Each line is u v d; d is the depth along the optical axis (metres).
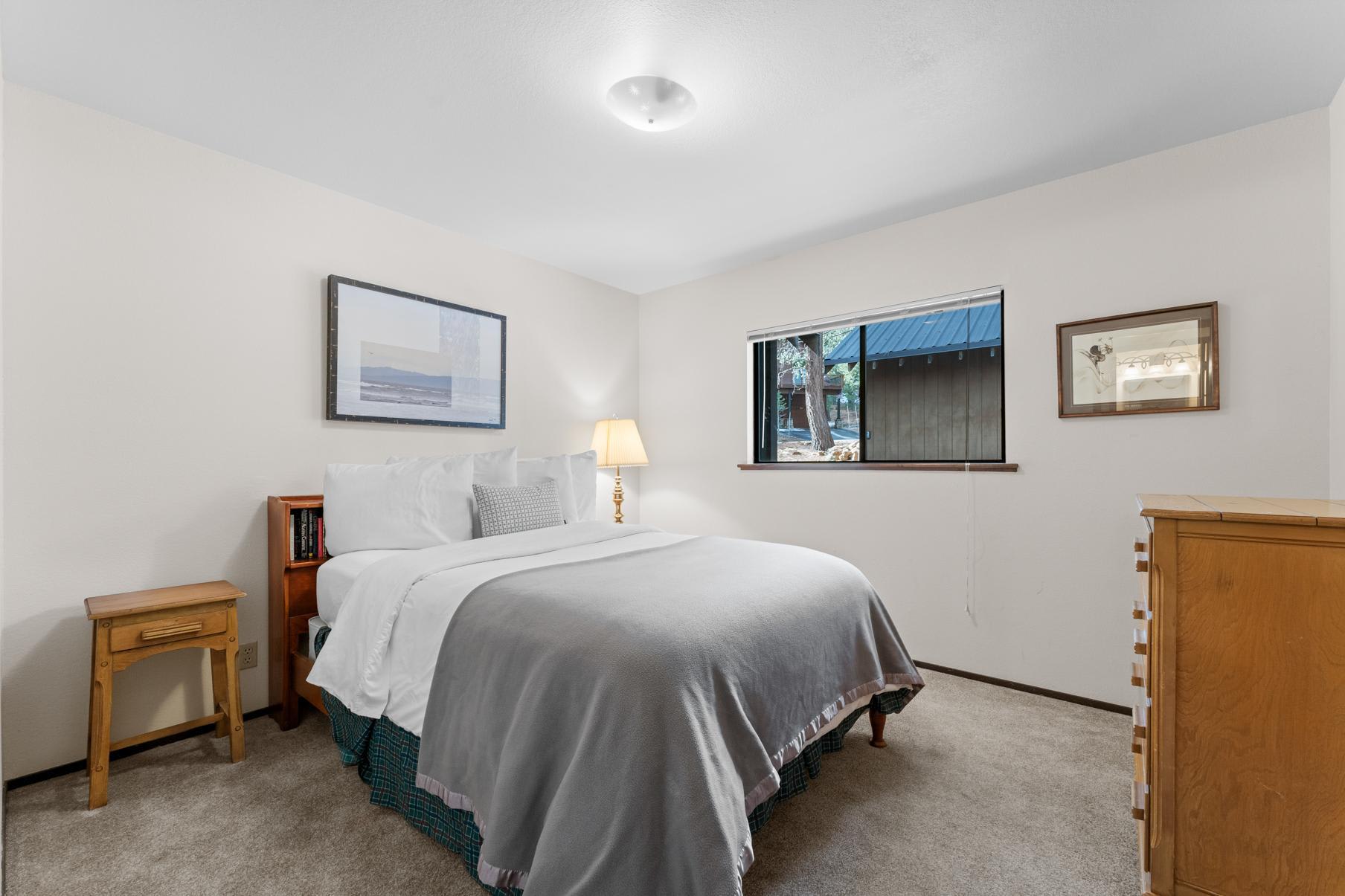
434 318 3.08
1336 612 1.15
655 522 4.25
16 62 1.81
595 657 1.27
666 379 4.20
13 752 1.89
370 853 1.55
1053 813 1.74
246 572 2.43
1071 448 2.59
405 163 2.47
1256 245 2.20
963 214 2.89
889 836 1.63
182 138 2.27
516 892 1.28
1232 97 2.03
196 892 1.41
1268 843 1.19
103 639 1.80
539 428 3.66
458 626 1.57
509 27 1.69
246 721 2.40
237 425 2.42
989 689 2.72
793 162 2.47
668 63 1.85
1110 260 2.50
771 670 1.49
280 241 2.55
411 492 2.49
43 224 1.97
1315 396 2.10
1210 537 1.25
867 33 1.72
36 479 1.95
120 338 2.13
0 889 1.37
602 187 2.70
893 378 3.28
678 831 1.10
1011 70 1.89
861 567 3.22
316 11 1.62
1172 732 1.28
